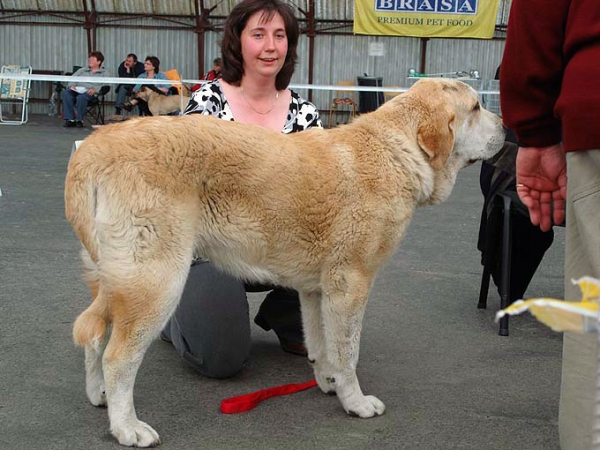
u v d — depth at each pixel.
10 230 7.15
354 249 3.36
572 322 1.14
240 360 3.93
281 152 3.27
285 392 3.79
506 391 3.90
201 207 3.18
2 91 18.75
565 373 2.70
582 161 2.43
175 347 4.19
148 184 3.01
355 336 3.47
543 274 6.29
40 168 11.04
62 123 18.78
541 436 3.38
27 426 3.32
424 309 5.28
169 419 3.46
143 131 3.09
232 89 4.15
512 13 2.66
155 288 3.03
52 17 21.64
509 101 2.76
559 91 2.67
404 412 3.61
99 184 3.00
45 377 3.87
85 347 3.40
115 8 21.34
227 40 4.07
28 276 5.69
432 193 3.67
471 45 20.78
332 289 3.42
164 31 21.53
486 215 5.23
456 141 3.70
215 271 3.87
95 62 18.44
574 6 2.43
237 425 3.42
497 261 5.20
